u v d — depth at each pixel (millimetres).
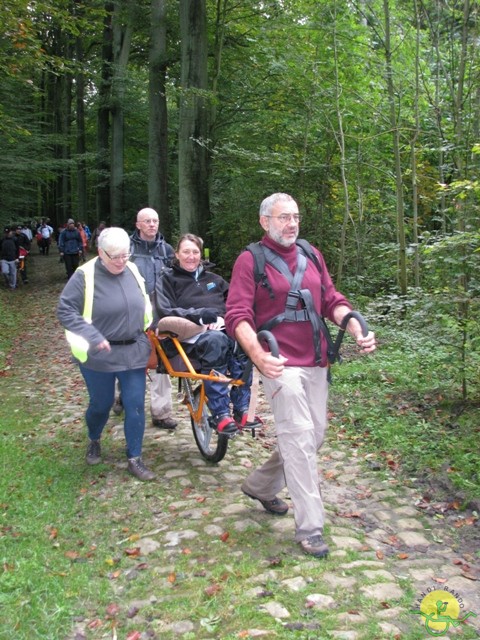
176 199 22844
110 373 4555
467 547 3744
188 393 4910
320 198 12094
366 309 8992
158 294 4848
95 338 4199
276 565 3377
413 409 5973
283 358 3141
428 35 9156
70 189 38500
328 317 3729
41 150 21078
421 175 10086
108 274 4496
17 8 9461
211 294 4957
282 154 11969
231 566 3369
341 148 10445
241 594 3111
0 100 17219
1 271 17859
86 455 5055
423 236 6641
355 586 3184
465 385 5898
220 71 15812
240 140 14180
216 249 14875
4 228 21219
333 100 10797
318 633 2797
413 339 7309
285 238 3445
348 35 10180
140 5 18812
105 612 3080
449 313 5820
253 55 14219
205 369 4551
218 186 15227
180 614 3006
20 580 3277
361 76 10805
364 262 11789
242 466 4930
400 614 2973
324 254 12266
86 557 3617
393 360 7422
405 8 9086
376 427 5645
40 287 18531
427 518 4113
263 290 3434
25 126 18984
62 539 3820
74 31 10953
